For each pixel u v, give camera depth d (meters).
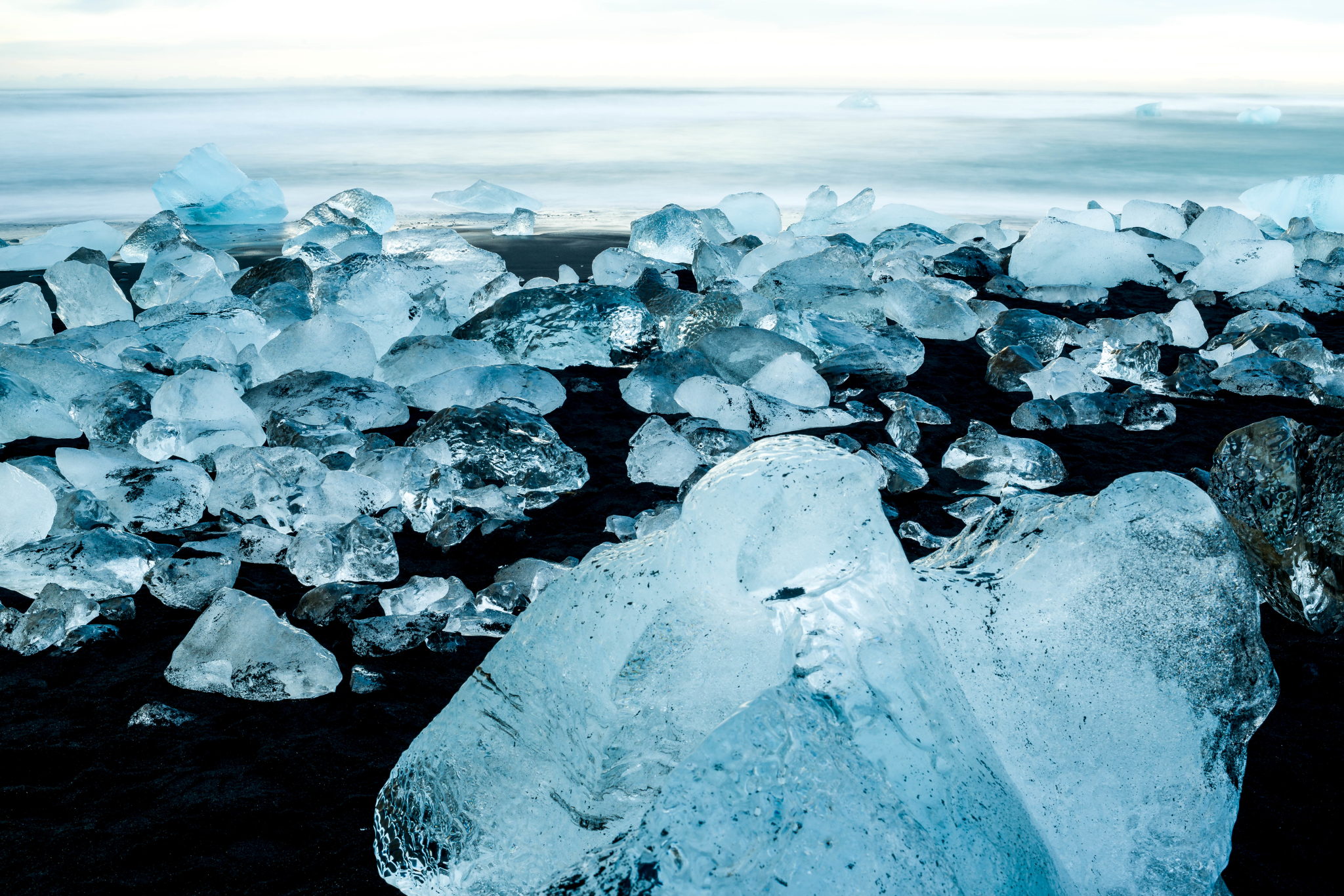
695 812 1.17
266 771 2.13
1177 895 1.52
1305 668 2.54
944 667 1.42
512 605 2.85
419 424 4.27
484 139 23.03
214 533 3.32
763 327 5.46
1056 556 1.57
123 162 17.67
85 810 1.99
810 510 1.34
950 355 5.83
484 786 1.49
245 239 9.87
